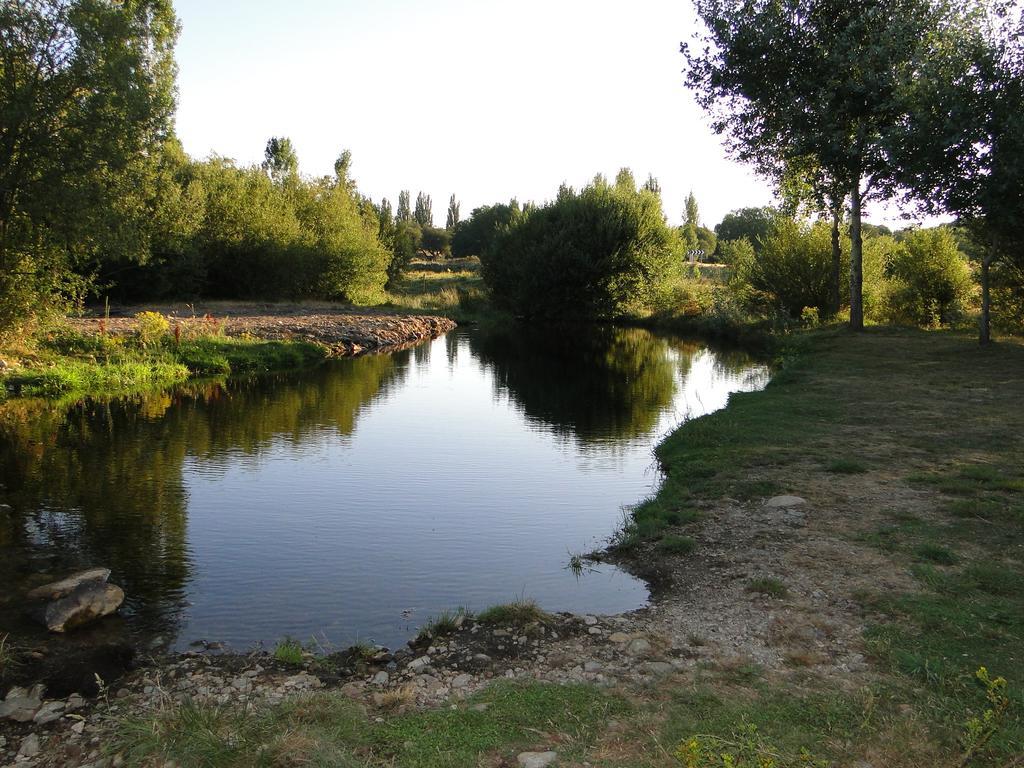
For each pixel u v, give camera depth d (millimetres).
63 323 20938
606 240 42688
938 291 28078
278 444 13086
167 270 36219
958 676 4312
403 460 12070
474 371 24188
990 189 16766
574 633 5445
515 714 4105
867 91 22203
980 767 3371
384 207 65500
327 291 48438
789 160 26750
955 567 6117
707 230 105188
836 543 6852
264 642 5645
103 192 16109
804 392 15328
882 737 3684
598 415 16344
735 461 10094
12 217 15875
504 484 10586
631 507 9422
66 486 10094
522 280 44875
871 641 4902
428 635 5512
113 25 16281
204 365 21125
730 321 34406
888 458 9844
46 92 15523
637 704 4191
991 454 9828
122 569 7211
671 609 5770
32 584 6699
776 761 3330
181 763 3639
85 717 4387
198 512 9133
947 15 22234
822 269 33000
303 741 3744
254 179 45688
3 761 3916
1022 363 17547
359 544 8031
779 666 4680
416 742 3816
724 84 25391
